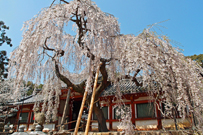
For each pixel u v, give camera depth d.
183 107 4.74
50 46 6.88
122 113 5.20
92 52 5.25
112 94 8.98
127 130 4.84
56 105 6.86
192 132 5.14
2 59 18.30
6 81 13.54
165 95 5.15
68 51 6.99
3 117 14.36
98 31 5.09
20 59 5.05
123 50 5.50
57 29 5.21
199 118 4.71
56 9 5.47
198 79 5.05
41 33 5.26
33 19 5.64
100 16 5.48
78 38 6.60
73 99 12.19
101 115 6.53
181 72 4.81
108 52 5.58
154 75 5.17
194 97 4.72
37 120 5.84
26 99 14.21
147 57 5.11
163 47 5.19
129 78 6.23
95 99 6.53
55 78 6.95
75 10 5.80
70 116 12.17
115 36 5.69
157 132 5.39
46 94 6.78
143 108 8.92
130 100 9.38
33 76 5.96
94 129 9.80
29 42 5.02
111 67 5.41
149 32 5.50
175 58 4.98
